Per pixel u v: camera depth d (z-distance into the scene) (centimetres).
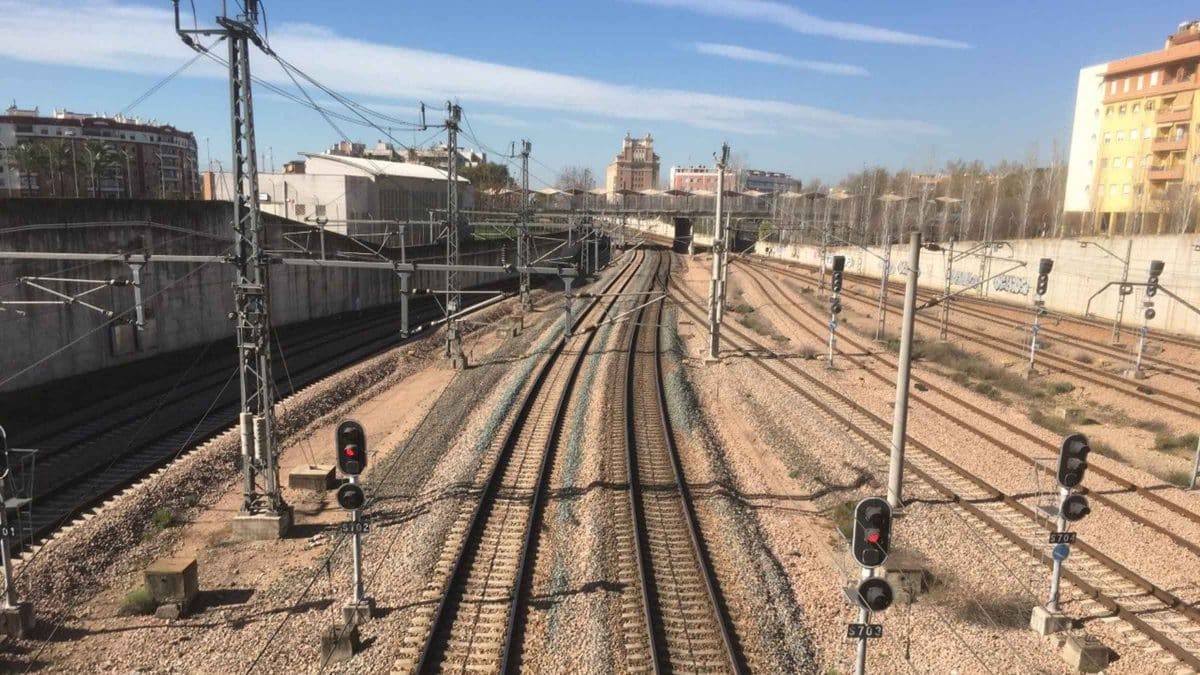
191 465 1986
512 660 1172
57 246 2808
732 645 1212
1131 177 6994
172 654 1213
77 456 2142
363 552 1559
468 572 1442
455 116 3397
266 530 1666
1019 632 1288
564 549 1548
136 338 3212
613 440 2292
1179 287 4325
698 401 2875
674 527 1664
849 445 2250
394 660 1167
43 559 1441
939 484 1923
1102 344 4072
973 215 8700
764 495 1919
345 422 1275
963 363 3612
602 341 4122
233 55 1591
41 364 2733
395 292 5803
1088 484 1966
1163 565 1491
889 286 7012
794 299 6078
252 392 2856
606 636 1234
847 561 1534
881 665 1188
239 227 1652
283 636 1255
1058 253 5316
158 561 1379
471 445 2198
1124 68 6975
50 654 1213
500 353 3822
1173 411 2802
